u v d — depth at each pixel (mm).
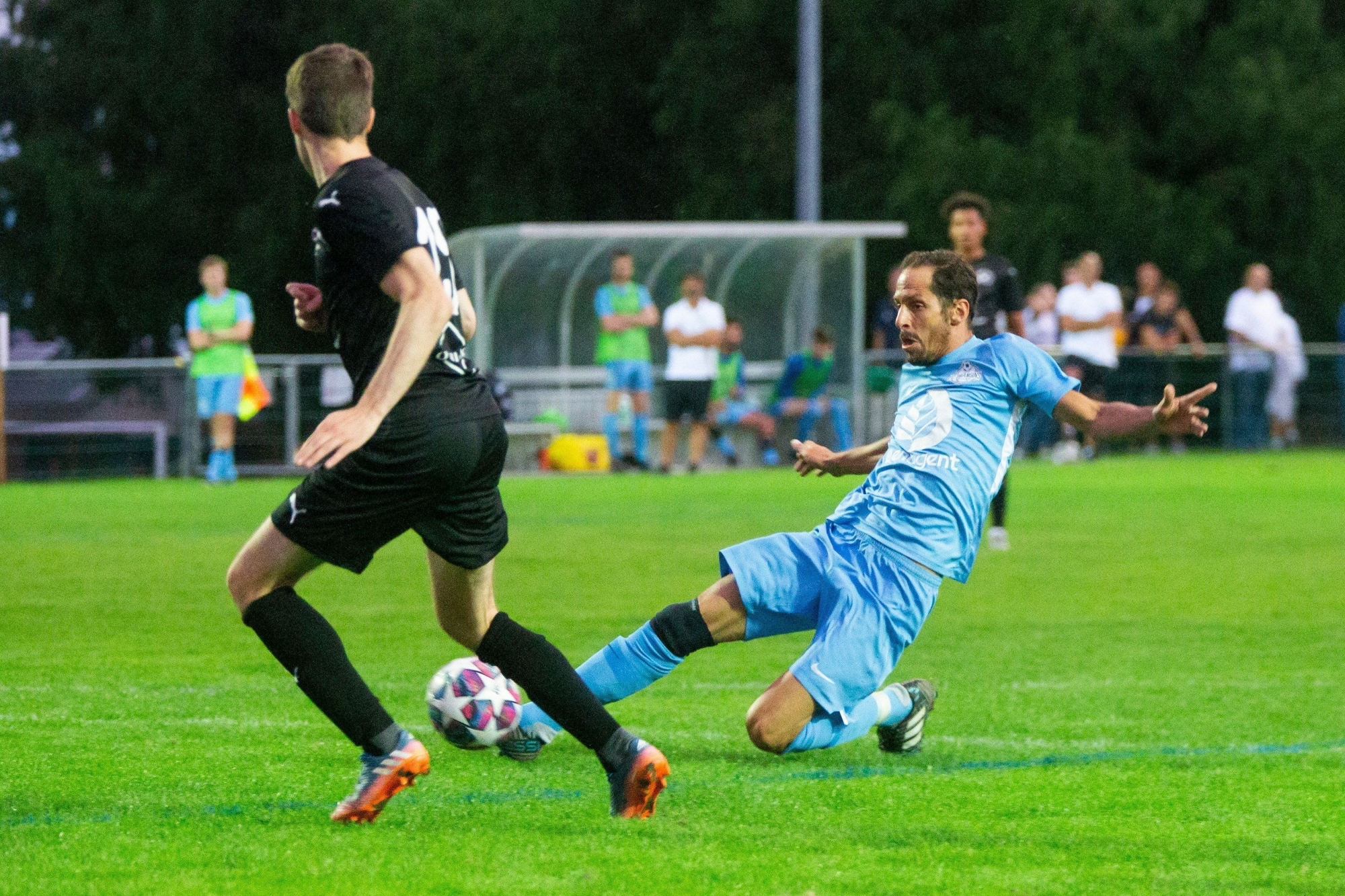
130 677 17203
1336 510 37562
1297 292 71625
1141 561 28297
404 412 10688
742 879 10078
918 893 9867
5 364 49031
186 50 76500
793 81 73000
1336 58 71125
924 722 13891
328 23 75375
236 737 14195
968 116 69000
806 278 55000
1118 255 68938
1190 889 9992
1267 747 14133
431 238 10734
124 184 78312
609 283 53000
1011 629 21156
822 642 12625
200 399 45812
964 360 13281
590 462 51031
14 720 14898
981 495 13047
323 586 24781
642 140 79062
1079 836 11180
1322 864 10547
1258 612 22641
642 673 13250
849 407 54562
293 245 76125
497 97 74375
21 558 28125
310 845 10680
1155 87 69875
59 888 9711
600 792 12297
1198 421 12547
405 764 11109
